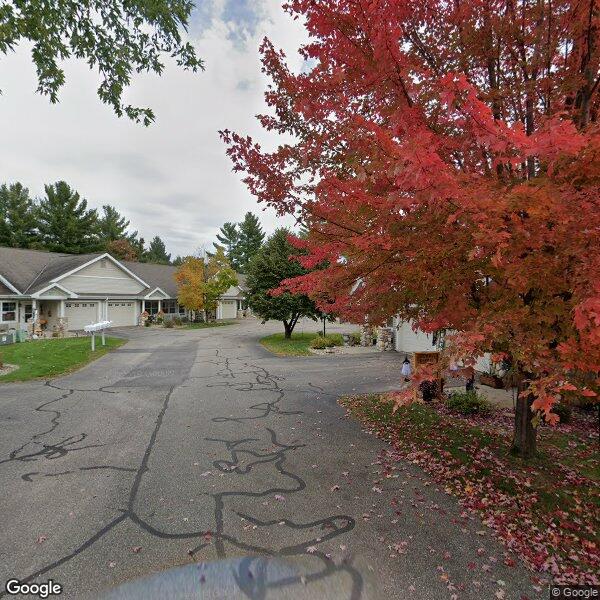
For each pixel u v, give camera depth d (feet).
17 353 43.21
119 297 87.66
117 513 11.56
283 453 16.51
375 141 9.31
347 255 11.44
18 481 13.67
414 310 13.73
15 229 132.05
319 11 10.34
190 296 93.45
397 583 8.60
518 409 16.33
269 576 8.77
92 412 22.63
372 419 21.50
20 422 20.66
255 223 225.35
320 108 11.28
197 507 11.94
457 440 18.16
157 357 45.52
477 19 11.14
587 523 11.24
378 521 11.19
